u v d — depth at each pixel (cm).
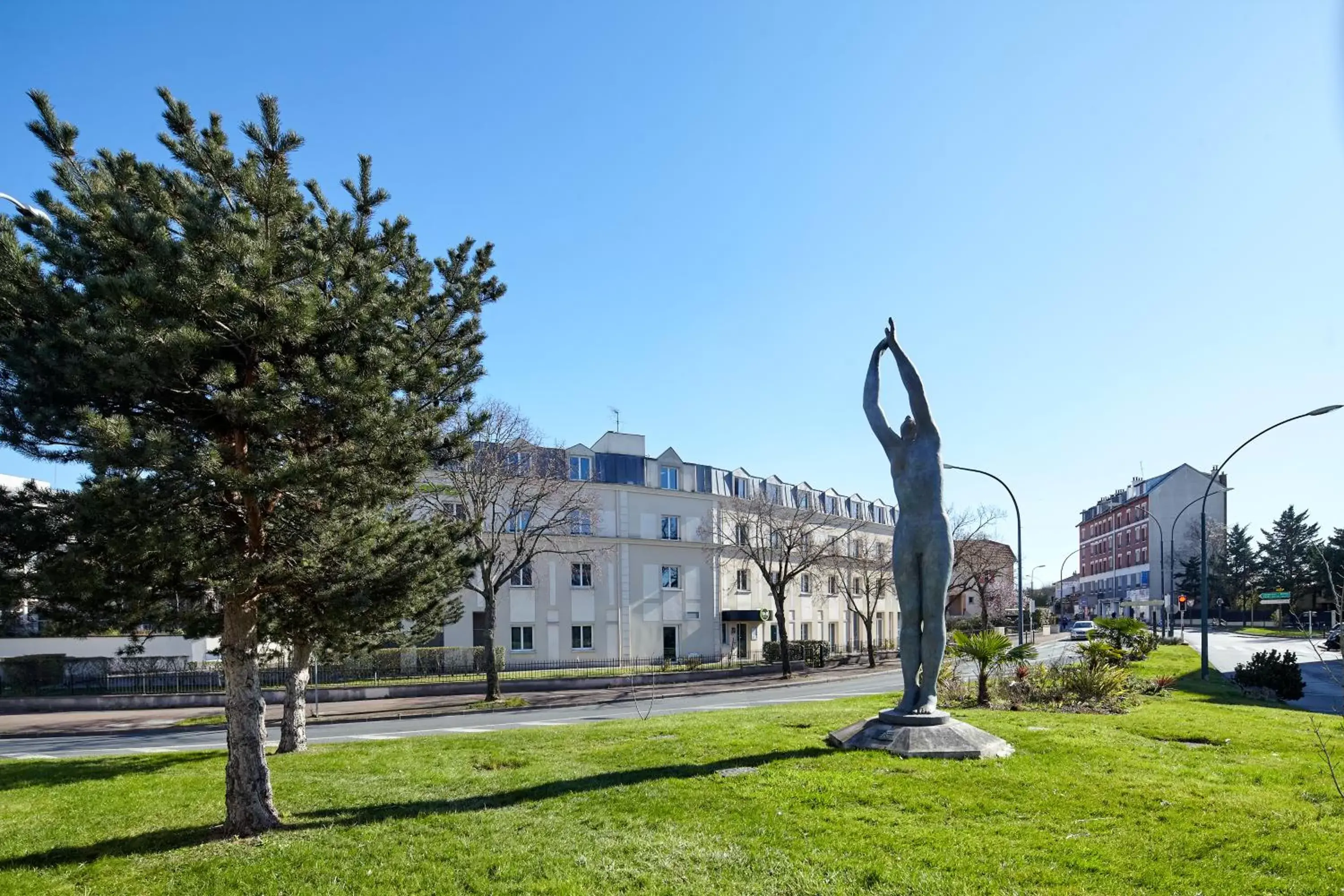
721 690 3347
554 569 4216
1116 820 777
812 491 6091
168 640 3397
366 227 1134
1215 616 8294
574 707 2773
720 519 4769
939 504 1128
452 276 1438
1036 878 643
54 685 3012
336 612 942
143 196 883
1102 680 1631
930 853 693
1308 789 881
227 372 811
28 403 838
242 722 878
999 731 1198
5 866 793
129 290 768
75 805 1052
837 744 1115
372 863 728
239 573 829
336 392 858
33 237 890
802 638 5681
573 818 828
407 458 979
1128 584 9869
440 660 3641
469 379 1336
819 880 650
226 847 806
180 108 910
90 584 820
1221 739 1186
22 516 836
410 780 1093
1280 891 618
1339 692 2619
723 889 643
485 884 669
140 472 791
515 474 3253
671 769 1009
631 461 4656
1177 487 8925
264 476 825
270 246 847
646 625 4550
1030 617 7075
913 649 1127
